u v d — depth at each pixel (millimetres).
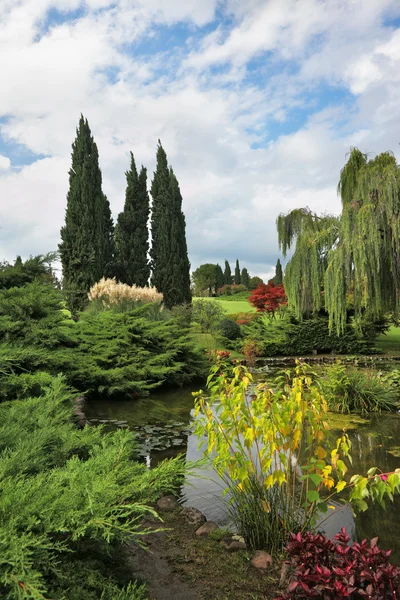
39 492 1331
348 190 13578
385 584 1390
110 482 1440
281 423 2230
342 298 12125
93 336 8367
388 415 5918
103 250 23969
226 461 2377
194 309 19750
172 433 4973
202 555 2193
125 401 7121
